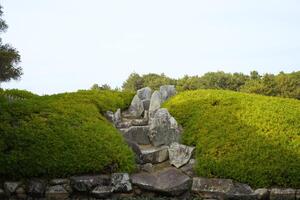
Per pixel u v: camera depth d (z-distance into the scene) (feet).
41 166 32.30
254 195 32.12
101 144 34.83
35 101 40.24
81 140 34.58
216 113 41.50
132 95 57.57
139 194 33.47
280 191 32.32
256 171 33.22
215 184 33.04
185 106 45.21
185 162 36.29
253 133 37.42
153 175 34.99
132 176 34.22
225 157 34.73
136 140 41.73
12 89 53.42
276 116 39.70
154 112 46.73
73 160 32.94
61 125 35.81
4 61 63.21
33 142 33.50
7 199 31.35
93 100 46.37
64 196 32.17
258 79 123.34
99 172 33.73
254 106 42.01
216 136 37.60
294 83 112.57
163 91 54.70
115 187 32.89
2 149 32.76
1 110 36.52
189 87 121.39
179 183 33.27
